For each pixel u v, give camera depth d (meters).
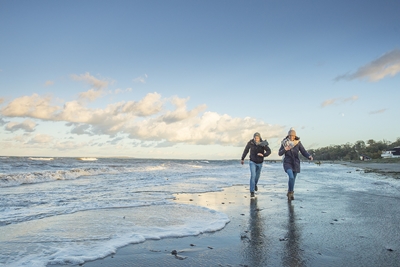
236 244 3.70
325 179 14.86
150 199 7.41
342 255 3.29
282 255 3.29
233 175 18.55
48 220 4.82
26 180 12.09
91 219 4.93
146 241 3.76
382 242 3.80
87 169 17.56
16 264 2.84
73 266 2.87
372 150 128.25
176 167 31.72
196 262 3.04
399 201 7.29
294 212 5.87
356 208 6.31
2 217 4.99
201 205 6.63
